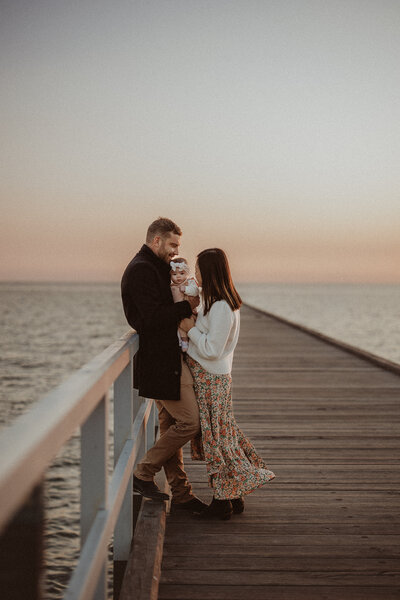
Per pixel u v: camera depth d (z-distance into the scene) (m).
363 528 3.01
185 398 2.91
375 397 6.62
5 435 0.95
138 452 3.24
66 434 1.14
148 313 2.73
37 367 31.61
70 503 10.72
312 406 6.12
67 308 106.81
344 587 2.43
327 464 4.10
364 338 41.88
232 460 3.00
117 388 2.57
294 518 3.13
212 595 2.36
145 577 2.28
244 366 9.01
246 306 27.52
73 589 1.30
